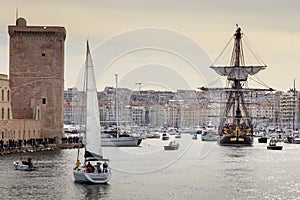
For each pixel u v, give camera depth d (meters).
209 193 109.38
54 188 109.12
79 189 108.62
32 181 116.50
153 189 111.75
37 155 172.38
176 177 130.12
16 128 193.62
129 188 111.75
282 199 105.31
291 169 152.75
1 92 183.00
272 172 145.00
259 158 188.00
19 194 102.75
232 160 178.88
